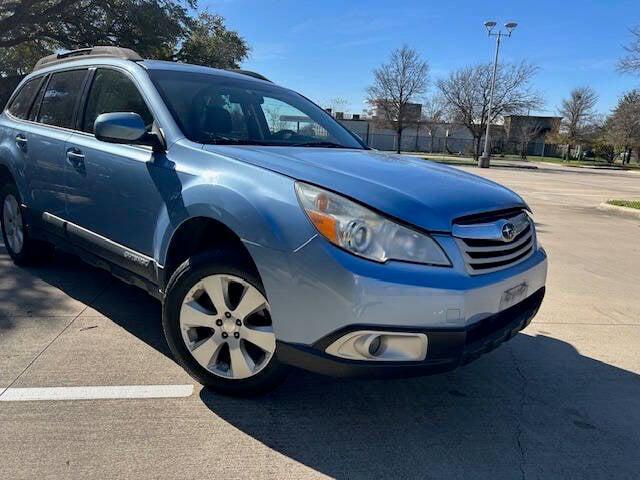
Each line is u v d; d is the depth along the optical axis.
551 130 71.62
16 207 5.18
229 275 2.85
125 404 2.95
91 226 3.86
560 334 4.43
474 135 55.28
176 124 3.36
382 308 2.42
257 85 4.32
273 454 2.60
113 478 2.35
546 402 3.27
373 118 59.62
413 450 2.70
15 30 24.44
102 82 4.10
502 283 2.75
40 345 3.63
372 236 2.48
